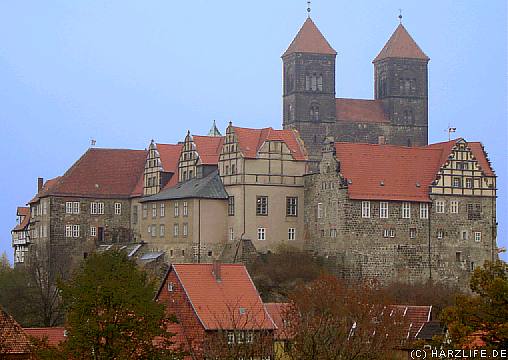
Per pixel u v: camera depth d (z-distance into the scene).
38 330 143.62
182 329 151.50
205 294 154.50
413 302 189.12
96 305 111.69
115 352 109.38
